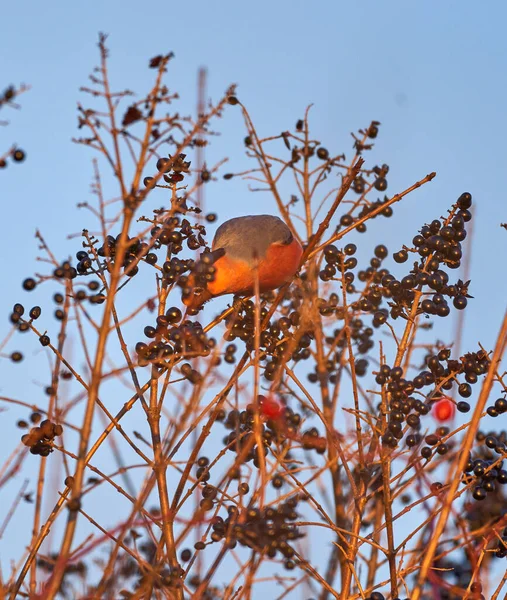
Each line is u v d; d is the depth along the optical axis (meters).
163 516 10.41
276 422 11.30
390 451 11.09
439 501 10.55
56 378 10.94
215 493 10.62
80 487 8.75
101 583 8.68
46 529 9.91
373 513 13.49
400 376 11.75
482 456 12.70
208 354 11.21
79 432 8.89
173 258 12.69
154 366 11.52
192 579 10.93
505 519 10.79
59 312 11.58
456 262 12.81
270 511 10.30
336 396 13.74
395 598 10.30
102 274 11.85
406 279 12.43
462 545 10.51
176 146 10.38
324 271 13.34
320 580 10.48
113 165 9.45
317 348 13.15
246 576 9.52
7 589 9.42
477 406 9.59
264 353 13.02
